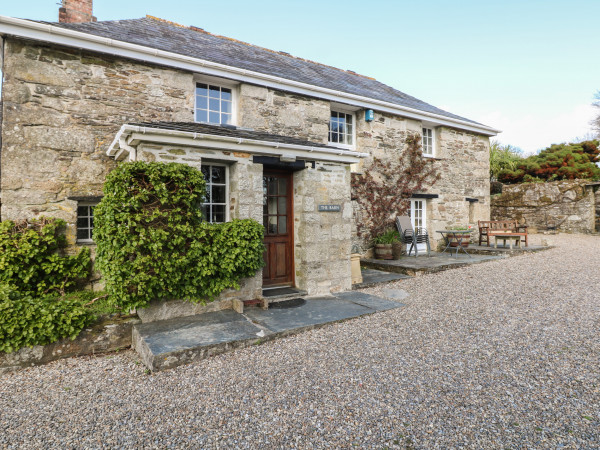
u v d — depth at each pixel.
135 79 5.52
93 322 3.83
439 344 3.59
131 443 2.15
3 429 2.35
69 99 5.01
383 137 8.82
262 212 5.04
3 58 4.66
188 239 4.25
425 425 2.24
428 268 7.20
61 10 6.48
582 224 13.30
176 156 4.32
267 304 4.76
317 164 5.63
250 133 5.61
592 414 2.28
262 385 2.83
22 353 3.36
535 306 4.78
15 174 4.66
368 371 3.03
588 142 19.72
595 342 3.46
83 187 5.10
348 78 10.38
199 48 6.76
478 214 11.30
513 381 2.76
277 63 8.30
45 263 4.61
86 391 2.87
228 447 2.09
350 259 6.02
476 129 10.94
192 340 3.50
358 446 2.06
